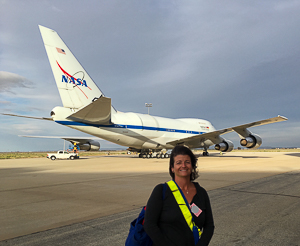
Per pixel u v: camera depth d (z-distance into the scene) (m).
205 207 2.39
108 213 6.04
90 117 22.64
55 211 6.27
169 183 2.38
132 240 2.33
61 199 7.73
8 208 6.62
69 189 9.54
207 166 18.69
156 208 2.25
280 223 5.16
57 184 10.86
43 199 7.75
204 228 2.38
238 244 4.06
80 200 7.55
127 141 27.80
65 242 4.20
